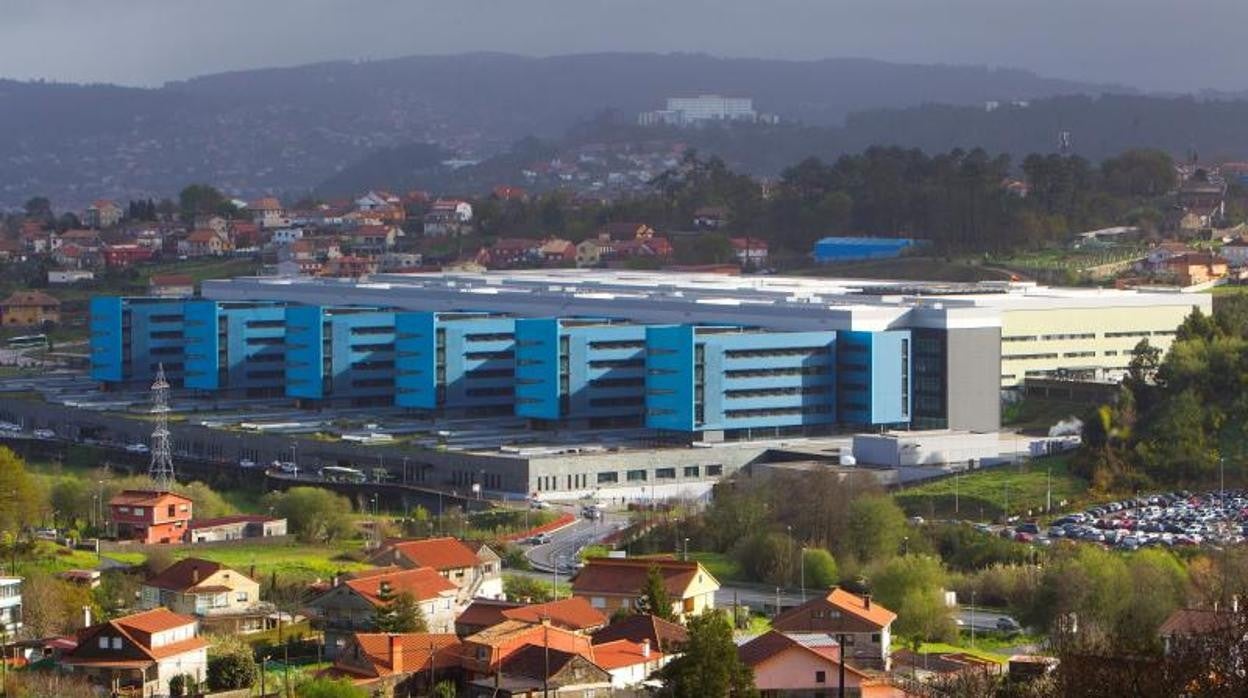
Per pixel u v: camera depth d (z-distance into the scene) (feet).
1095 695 545.44
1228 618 619.26
